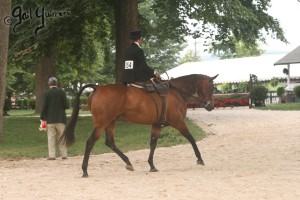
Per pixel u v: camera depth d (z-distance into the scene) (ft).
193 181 33.81
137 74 38.68
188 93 41.24
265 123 80.59
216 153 50.80
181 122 40.73
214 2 83.35
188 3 92.17
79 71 175.63
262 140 59.98
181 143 60.90
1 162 47.29
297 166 40.68
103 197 28.78
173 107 39.99
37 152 54.19
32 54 90.12
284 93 157.69
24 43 86.79
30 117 115.55
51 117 48.91
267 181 33.27
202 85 41.63
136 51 38.73
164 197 28.48
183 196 28.66
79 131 78.23
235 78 180.55
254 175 35.99
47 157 51.16
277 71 178.29
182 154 50.93
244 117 95.30
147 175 37.27
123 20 88.28
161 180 34.55
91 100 37.83
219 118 94.99
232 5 85.15
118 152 39.75
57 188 32.22
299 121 81.35
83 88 38.27
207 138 65.10
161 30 106.63
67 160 48.47
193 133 68.64
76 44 100.12
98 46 119.24
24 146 61.46
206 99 41.83
